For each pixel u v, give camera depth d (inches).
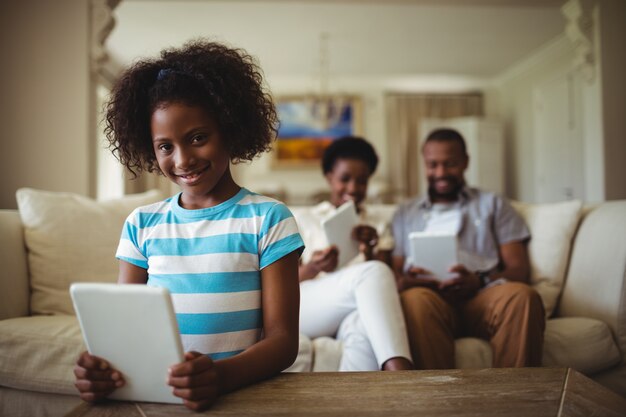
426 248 67.0
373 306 55.5
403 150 295.0
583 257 69.8
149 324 25.1
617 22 129.2
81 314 25.8
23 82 105.5
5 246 62.7
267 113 41.3
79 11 106.3
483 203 76.8
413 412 25.2
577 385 28.7
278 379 30.7
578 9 129.8
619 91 128.6
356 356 56.1
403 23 203.6
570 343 60.8
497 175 277.9
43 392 53.9
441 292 67.3
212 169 34.4
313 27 206.8
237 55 38.9
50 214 67.7
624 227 64.7
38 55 105.7
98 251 68.4
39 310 64.6
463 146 79.9
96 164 110.7
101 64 108.8
